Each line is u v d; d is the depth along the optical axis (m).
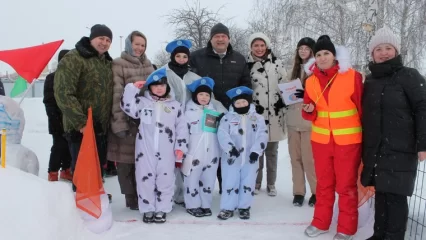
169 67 4.58
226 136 4.29
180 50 4.55
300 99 4.55
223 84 4.87
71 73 3.89
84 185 3.61
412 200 4.33
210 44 4.94
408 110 3.30
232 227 4.02
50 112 5.54
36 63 5.50
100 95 4.05
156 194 4.17
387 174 3.34
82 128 3.87
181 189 4.81
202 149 4.34
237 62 4.92
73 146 4.07
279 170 7.10
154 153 4.08
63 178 5.87
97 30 4.05
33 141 10.92
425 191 4.62
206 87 4.42
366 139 3.50
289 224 4.14
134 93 4.09
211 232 3.86
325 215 3.83
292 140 4.91
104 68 4.13
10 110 4.21
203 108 4.45
